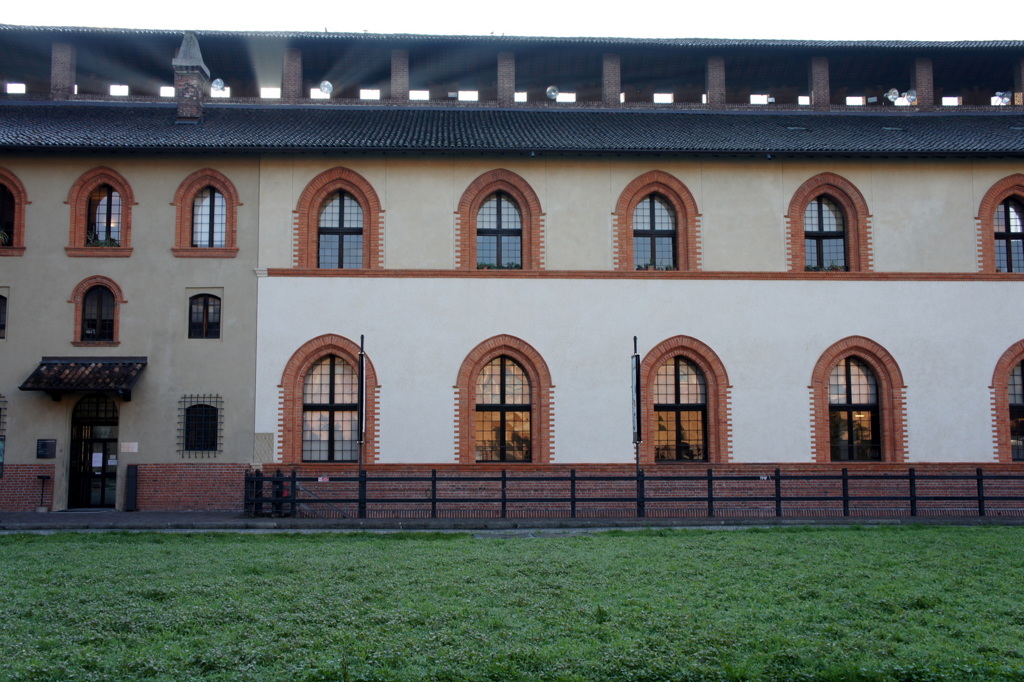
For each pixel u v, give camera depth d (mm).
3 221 24969
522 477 22188
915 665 8891
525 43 28141
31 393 24250
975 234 25812
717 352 25000
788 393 24969
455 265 25031
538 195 25375
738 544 16750
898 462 24797
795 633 10328
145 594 12062
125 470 24094
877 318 25328
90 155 24891
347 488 24094
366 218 25266
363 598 11945
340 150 24641
